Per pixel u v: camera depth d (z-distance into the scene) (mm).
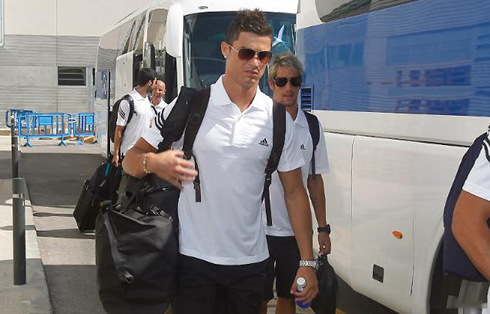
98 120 18625
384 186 4656
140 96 8133
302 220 3426
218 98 3191
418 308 4328
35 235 8602
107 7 29922
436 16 4113
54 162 17766
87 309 6031
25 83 29531
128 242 3180
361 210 4969
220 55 9977
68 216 10375
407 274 4418
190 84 9898
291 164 3365
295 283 3424
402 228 4457
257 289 3348
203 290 3271
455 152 3943
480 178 2539
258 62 3143
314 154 4477
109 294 3225
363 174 4926
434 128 4137
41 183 13938
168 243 3203
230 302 3389
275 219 4270
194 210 3236
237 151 3176
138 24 13109
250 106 3219
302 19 6027
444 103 4047
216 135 3172
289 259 4348
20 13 29219
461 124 3893
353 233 5098
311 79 5816
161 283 3209
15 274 6344
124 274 3158
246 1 10133
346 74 5199
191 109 3201
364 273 4969
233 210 3205
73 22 29688
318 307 4258
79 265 7504
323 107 5582
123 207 3398
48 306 5793
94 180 8219
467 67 3840
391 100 4598
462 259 3080
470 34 3818
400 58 4488
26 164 17203
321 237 4531
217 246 3223
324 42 5566
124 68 14102
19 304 5809
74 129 23500
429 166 4164
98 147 22266
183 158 3180
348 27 5172
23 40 29344
